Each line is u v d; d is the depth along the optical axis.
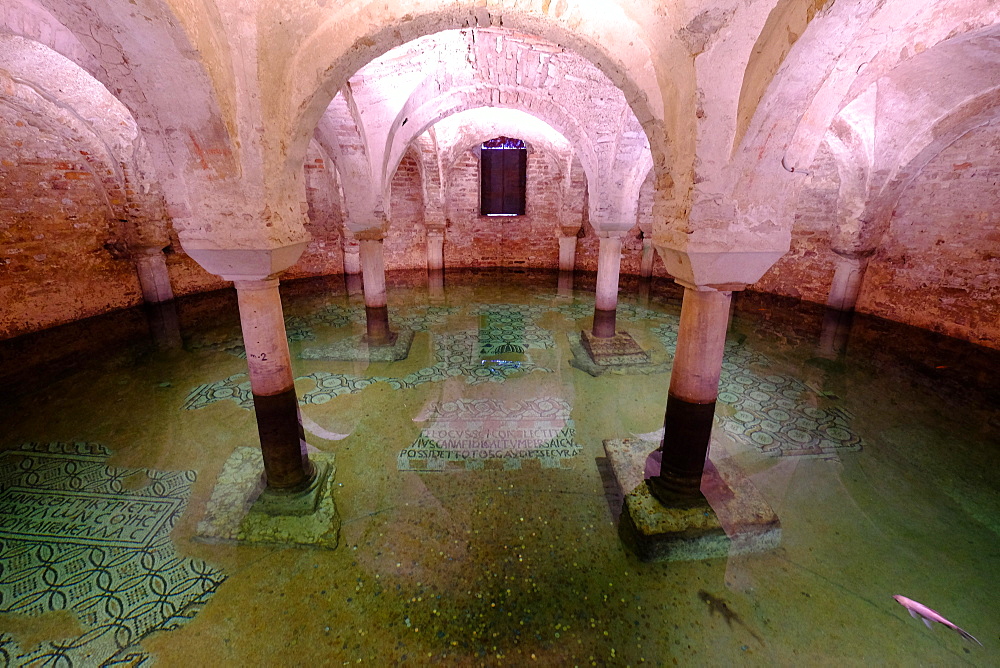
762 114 2.18
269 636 2.43
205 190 2.35
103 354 6.11
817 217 8.33
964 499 3.54
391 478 3.73
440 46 4.52
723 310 2.82
